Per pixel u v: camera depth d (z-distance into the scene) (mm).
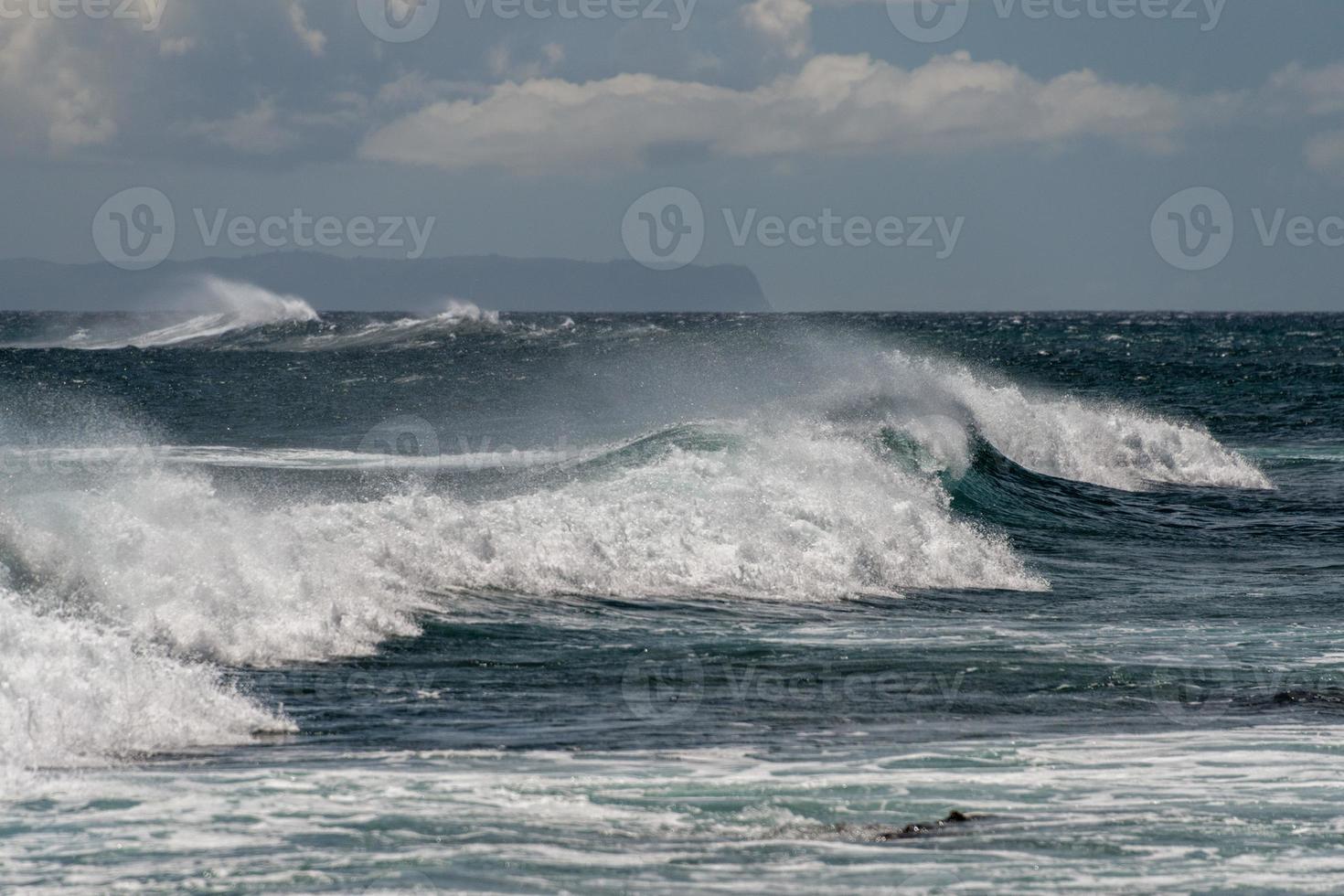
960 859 27656
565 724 37344
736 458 82000
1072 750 35906
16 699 33969
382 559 54906
